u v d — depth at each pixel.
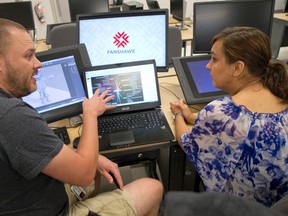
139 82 1.39
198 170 1.13
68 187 1.16
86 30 1.63
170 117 1.39
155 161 1.79
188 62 1.51
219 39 1.03
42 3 3.59
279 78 0.97
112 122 1.31
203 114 1.01
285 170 0.98
